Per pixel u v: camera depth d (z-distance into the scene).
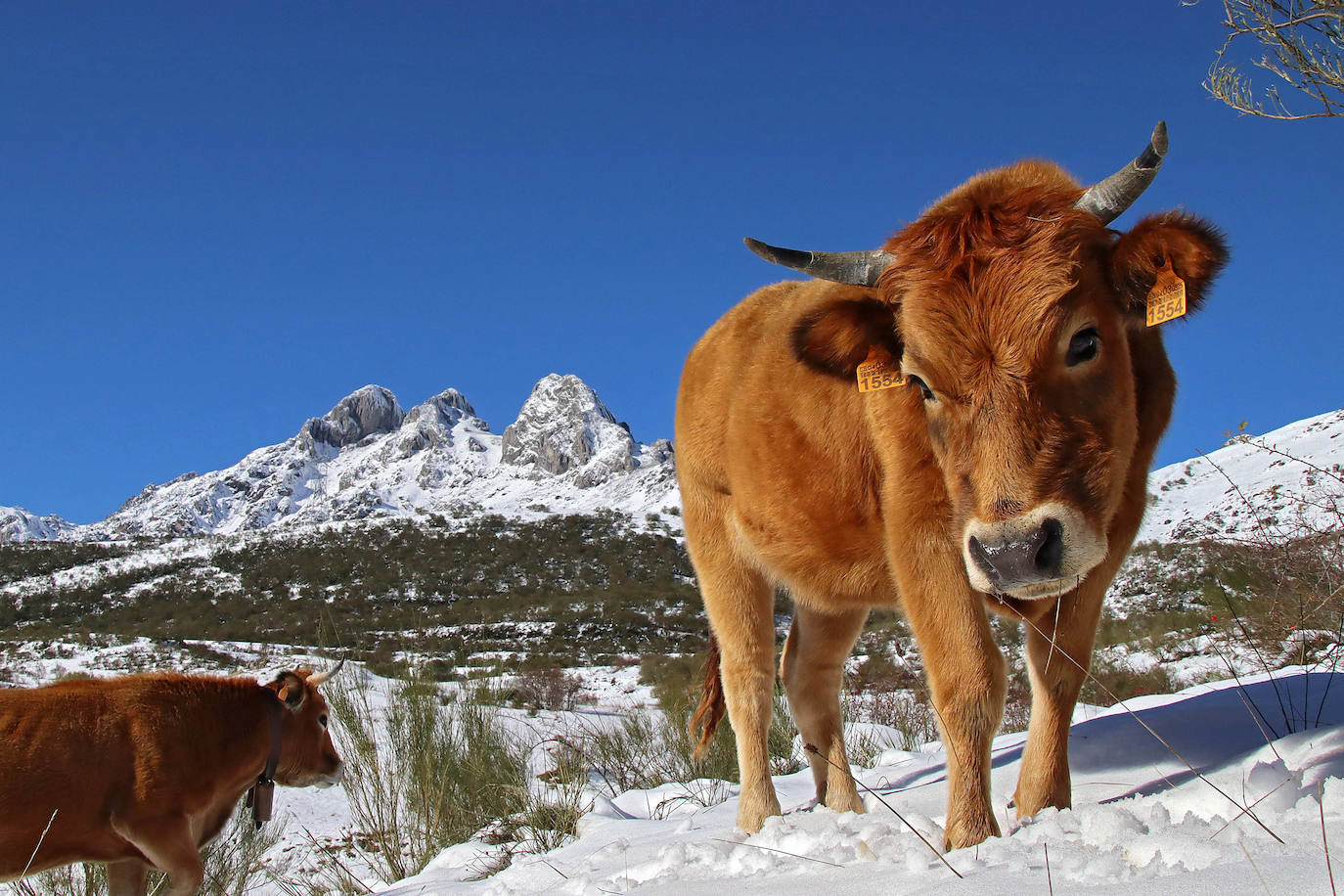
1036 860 2.40
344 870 7.09
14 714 6.18
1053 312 3.13
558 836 6.22
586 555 74.56
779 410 4.46
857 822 3.63
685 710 9.38
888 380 3.65
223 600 63.88
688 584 64.00
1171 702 5.43
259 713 7.23
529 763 9.19
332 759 7.94
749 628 4.95
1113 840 2.51
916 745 7.96
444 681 13.53
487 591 64.62
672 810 6.78
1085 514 3.06
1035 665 3.65
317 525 89.56
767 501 4.54
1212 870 2.00
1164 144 3.19
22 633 51.44
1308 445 26.17
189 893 6.51
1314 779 3.10
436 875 6.07
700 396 5.21
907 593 3.54
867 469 4.09
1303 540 7.19
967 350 3.18
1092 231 3.34
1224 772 3.72
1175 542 18.84
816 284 5.00
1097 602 3.58
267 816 7.32
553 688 19.30
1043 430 3.10
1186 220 3.26
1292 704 4.56
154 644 40.66
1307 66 4.88
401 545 78.69
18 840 6.02
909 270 3.43
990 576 3.06
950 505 3.48
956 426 3.23
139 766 6.40
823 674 5.24
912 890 2.35
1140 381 3.68
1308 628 6.65
